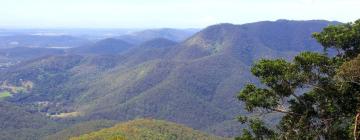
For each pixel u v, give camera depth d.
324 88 22.55
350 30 23.22
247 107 23.89
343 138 21.98
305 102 23.27
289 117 23.56
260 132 23.86
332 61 23.06
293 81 22.88
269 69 23.19
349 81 20.89
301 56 22.95
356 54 22.80
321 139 22.91
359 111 20.59
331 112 22.34
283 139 23.31
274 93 23.44
